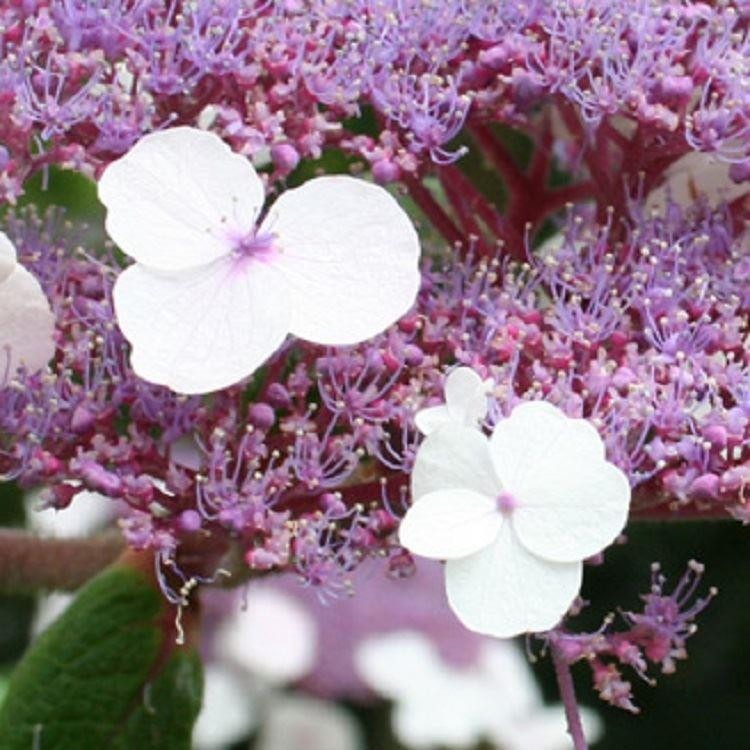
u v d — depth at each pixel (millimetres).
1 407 425
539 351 431
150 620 467
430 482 412
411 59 440
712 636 683
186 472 426
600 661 442
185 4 431
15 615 615
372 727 687
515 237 456
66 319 430
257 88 435
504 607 408
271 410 423
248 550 427
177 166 414
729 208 450
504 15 442
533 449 411
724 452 423
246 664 658
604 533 408
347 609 671
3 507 528
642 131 447
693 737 688
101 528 522
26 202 508
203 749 655
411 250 412
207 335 410
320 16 437
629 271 443
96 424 427
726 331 433
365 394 425
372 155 436
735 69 443
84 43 430
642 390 423
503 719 665
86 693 466
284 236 413
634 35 443
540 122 487
